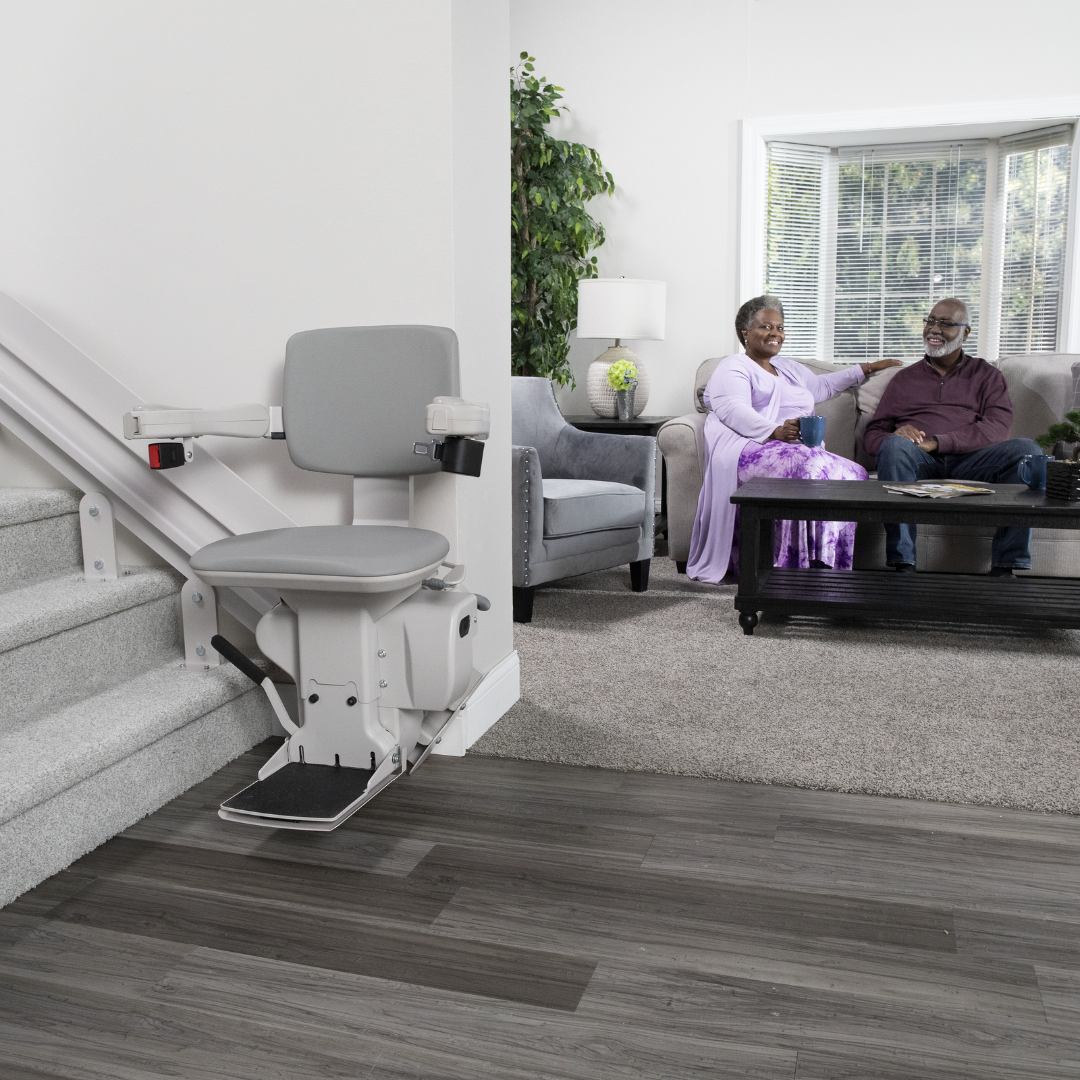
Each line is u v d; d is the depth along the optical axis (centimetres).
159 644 204
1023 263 468
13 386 196
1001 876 150
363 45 183
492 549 213
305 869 154
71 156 202
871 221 491
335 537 162
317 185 190
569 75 477
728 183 464
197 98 194
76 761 154
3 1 199
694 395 475
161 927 138
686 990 123
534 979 126
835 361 507
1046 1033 115
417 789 184
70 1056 113
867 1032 115
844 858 156
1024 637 286
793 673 251
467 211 190
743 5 451
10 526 192
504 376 215
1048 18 421
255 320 197
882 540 349
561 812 174
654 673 252
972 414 371
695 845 161
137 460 193
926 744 201
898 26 436
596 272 478
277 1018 119
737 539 363
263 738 207
